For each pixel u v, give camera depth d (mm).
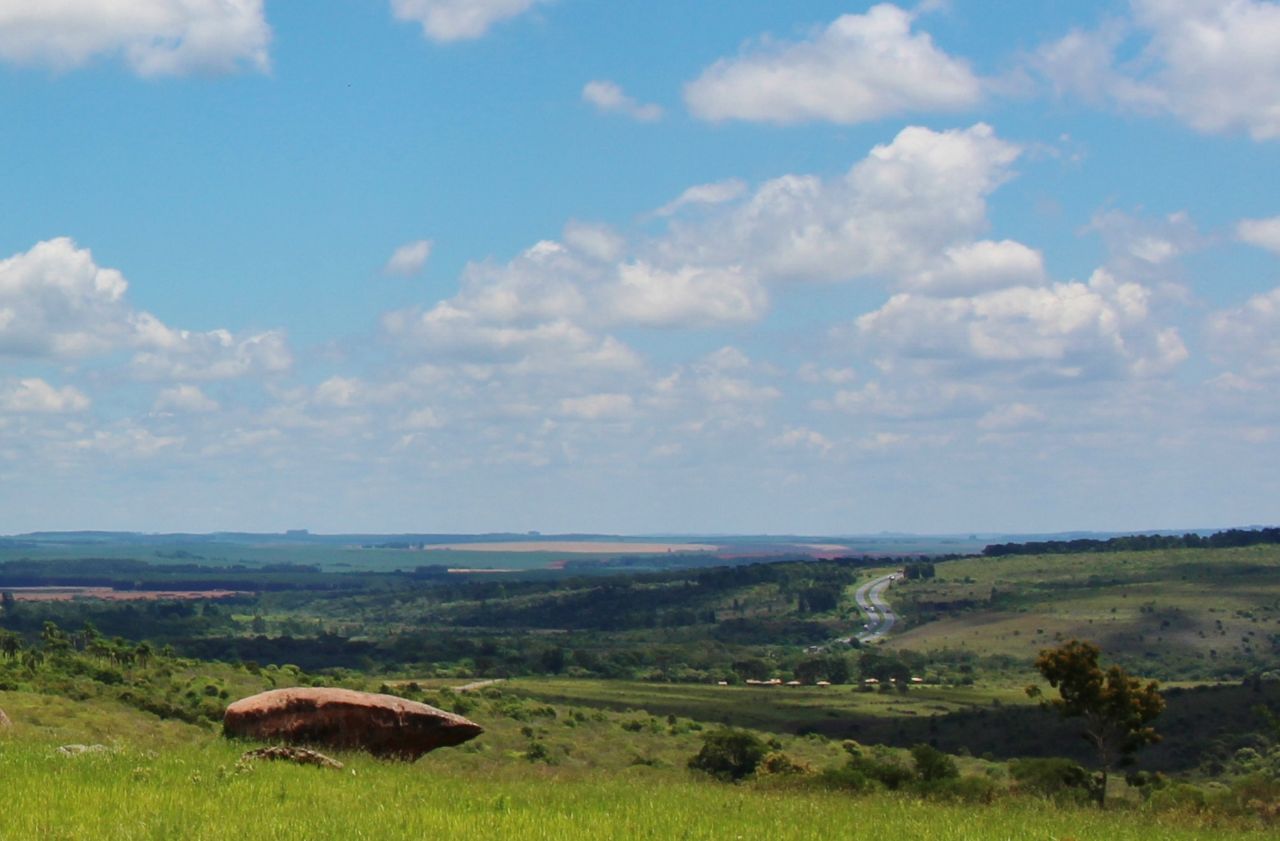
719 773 100812
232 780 25375
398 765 33281
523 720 144000
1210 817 36469
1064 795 48438
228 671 156000
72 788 23016
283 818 20953
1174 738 111438
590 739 128875
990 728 135750
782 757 84625
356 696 35531
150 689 118875
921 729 146750
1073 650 55625
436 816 22172
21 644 151750
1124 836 28125
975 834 25891
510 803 25625
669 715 166375
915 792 48969
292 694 35375
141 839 18516
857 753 118812
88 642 162500
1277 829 34344
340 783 26812
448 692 168500
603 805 27000
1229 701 119438
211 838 18781
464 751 104875
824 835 24047
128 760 27875
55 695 98938
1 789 22641
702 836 22344
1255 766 97750
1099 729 55656
